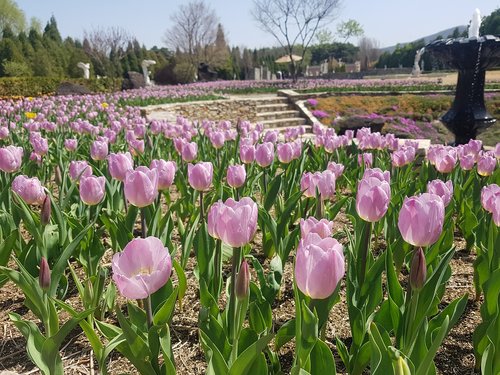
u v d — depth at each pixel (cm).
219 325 176
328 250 138
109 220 287
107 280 292
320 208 252
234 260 182
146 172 219
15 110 1187
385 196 192
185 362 221
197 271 267
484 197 274
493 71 4400
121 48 5056
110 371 213
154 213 256
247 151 386
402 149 436
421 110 2156
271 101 2028
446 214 296
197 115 1770
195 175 268
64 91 2342
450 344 235
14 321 158
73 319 155
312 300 158
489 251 240
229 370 147
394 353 130
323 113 1948
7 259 247
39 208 468
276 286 229
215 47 6316
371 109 2158
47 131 809
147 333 169
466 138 929
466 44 815
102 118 1088
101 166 421
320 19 3903
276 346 212
